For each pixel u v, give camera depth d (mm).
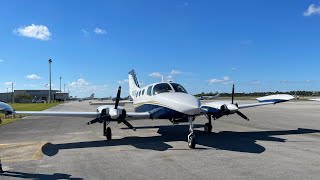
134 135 15523
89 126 20844
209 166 8492
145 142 13141
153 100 14250
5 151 11320
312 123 20344
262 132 15922
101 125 21359
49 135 16219
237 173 7699
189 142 11578
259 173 7652
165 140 13602
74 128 19797
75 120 26422
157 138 14266
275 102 16703
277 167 8242
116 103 12977
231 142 12711
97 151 11195
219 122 22062
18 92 141875
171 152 10719
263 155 9906
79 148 11930
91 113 13672
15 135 16500
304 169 8008
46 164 9109
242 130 16969
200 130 17203
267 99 17094
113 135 15680
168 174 7727
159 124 21078
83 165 8922
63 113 13438
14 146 12422
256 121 22359
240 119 24297
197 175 7586
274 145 11797
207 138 14000
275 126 18750
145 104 15281
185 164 8797
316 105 51656
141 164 8914
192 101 12125
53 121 25797
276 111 34719
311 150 10695
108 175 7742
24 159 9859
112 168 8484
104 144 12828
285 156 9703
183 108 11945
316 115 27672
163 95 13695
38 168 8617
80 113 13570
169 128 18547
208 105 14812
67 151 11289
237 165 8547
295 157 9531
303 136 14281
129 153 10688
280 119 23750
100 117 12844
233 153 10352
